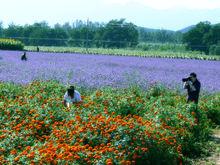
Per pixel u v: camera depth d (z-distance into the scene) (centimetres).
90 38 12444
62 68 3209
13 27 12781
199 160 1248
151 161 1057
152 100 1877
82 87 2184
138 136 1057
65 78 2434
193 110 1619
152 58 6219
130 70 3425
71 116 1248
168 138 1187
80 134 1021
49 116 1245
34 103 1460
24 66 3212
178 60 5928
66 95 1532
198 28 11588
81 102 1498
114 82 2409
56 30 12331
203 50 11150
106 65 4022
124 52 7800
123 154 961
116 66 3956
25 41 11938
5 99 1511
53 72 2780
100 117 1126
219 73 3753
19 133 1045
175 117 1420
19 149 982
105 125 1076
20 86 2055
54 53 6097
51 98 1558
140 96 2156
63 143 959
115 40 12262
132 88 2272
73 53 6600
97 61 4625
